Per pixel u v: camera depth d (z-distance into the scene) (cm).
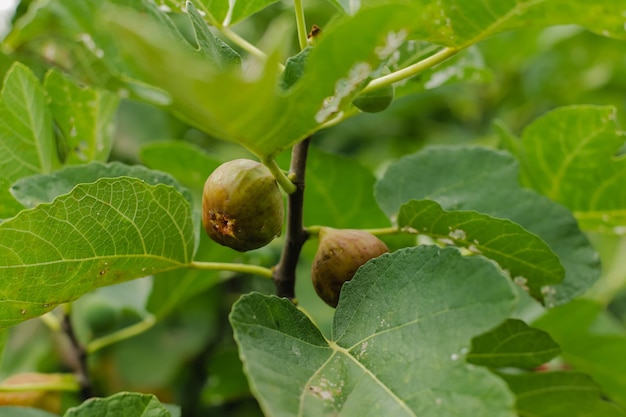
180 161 98
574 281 83
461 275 66
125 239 74
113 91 79
